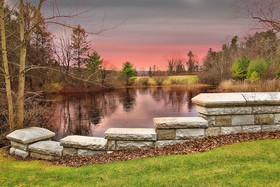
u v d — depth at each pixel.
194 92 47.78
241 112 6.56
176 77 70.12
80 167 5.66
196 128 6.47
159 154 5.98
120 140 6.46
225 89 44.44
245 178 4.16
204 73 67.88
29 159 6.73
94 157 6.31
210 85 62.69
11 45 11.52
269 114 6.70
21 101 8.52
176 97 40.62
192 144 6.25
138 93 46.34
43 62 17.88
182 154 5.77
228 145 5.85
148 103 34.31
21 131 7.20
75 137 6.84
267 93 6.78
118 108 30.30
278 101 6.60
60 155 6.59
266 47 13.12
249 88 38.38
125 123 22.88
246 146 5.64
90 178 4.82
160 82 63.62
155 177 4.52
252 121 6.64
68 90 39.25
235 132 6.58
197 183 4.12
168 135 6.43
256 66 40.44
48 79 21.45
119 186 4.30
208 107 6.47
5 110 11.80
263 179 4.09
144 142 6.45
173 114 26.75
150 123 22.84
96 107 30.62
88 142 6.52
